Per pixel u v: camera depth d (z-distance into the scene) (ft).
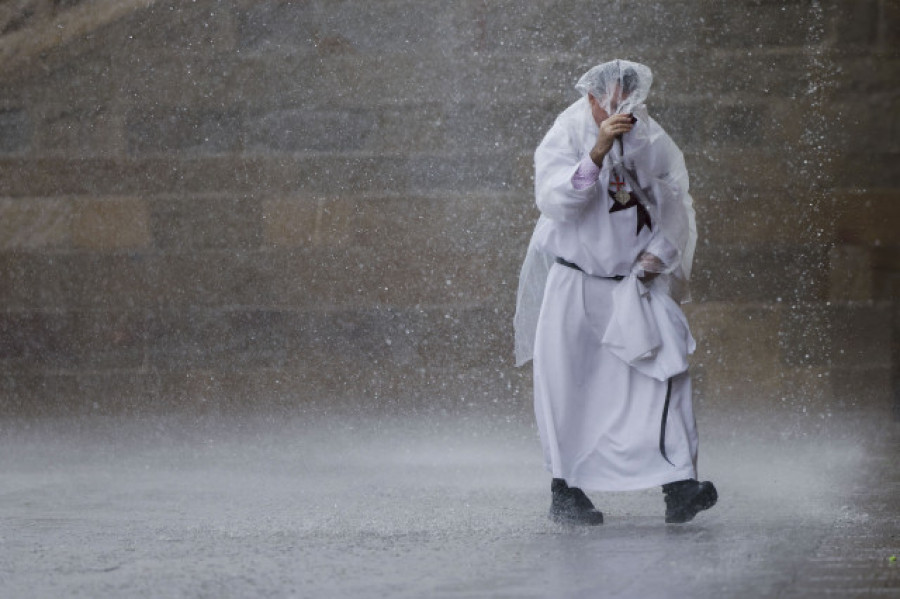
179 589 31.83
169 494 52.34
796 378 76.33
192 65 82.12
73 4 82.33
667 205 41.45
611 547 36.19
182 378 79.66
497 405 77.61
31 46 82.38
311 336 79.71
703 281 77.71
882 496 47.50
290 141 81.00
